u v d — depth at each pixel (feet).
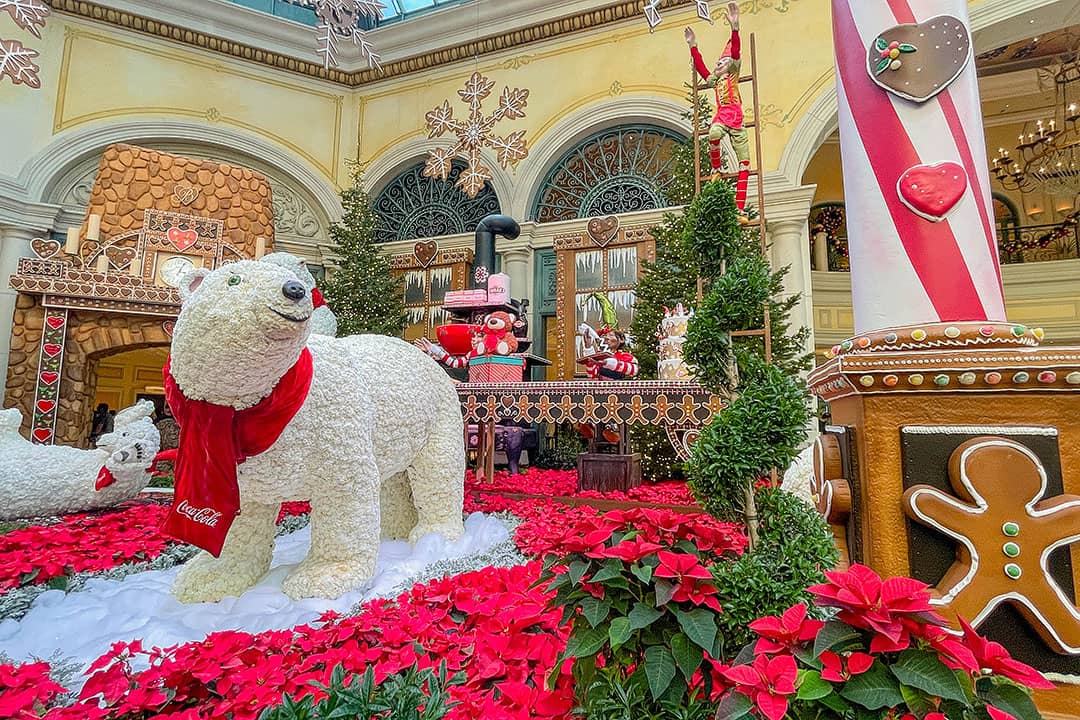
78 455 10.19
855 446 4.03
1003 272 28.55
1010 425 3.63
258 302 4.74
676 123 21.97
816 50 20.33
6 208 20.13
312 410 5.86
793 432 4.12
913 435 3.77
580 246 22.39
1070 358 3.44
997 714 2.23
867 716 2.38
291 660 4.33
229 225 20.88
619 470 13.21
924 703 2.33
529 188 23.97
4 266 20.13
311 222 26.53
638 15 23.24
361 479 6.26
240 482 5.65
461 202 25.76
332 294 22.70
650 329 17.24
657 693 2.85
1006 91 28.30
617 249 21.95
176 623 5.25
